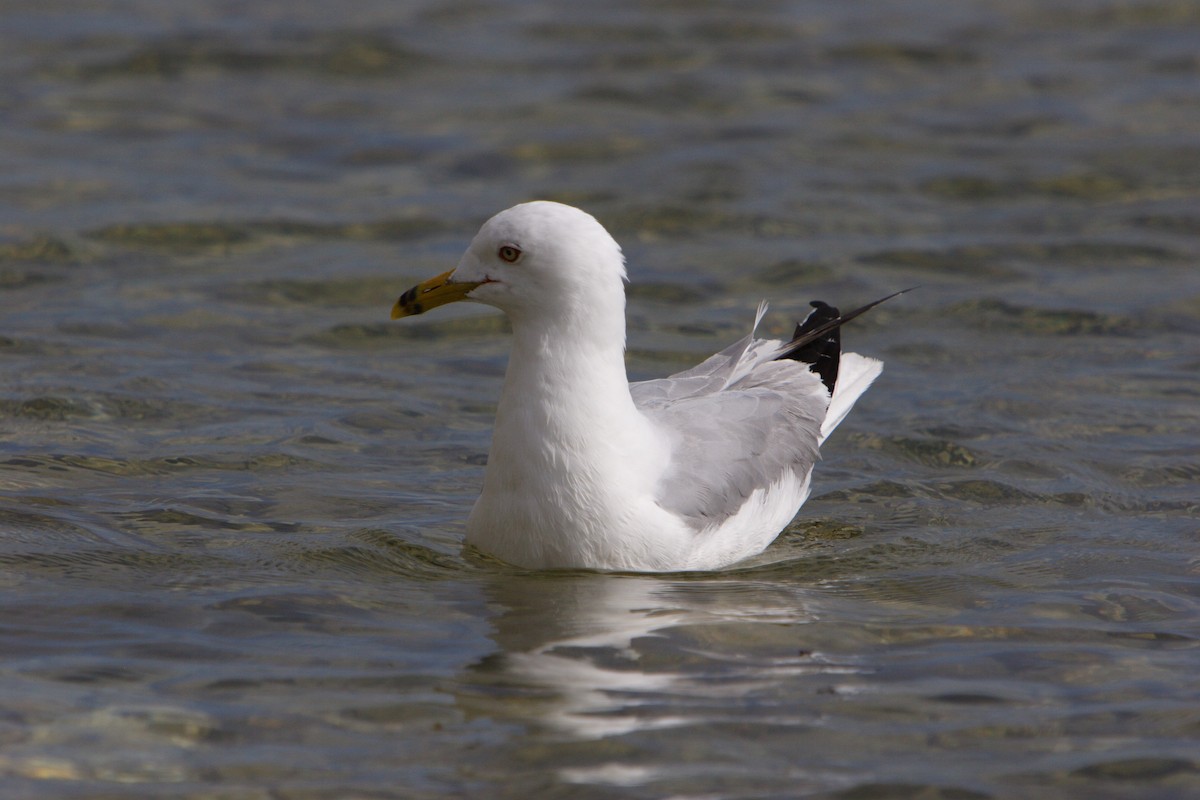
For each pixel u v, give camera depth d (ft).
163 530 37.60
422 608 33.40
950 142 76.48
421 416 47.14
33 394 46.50
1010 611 33.81
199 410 46.47
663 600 34.24
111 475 41.16
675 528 36.14
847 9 99.45
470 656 30.76
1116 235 65.10
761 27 95.04
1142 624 33.06
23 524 37.27
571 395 35.37
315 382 49.57
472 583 35.06
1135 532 39.09
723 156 74.08
